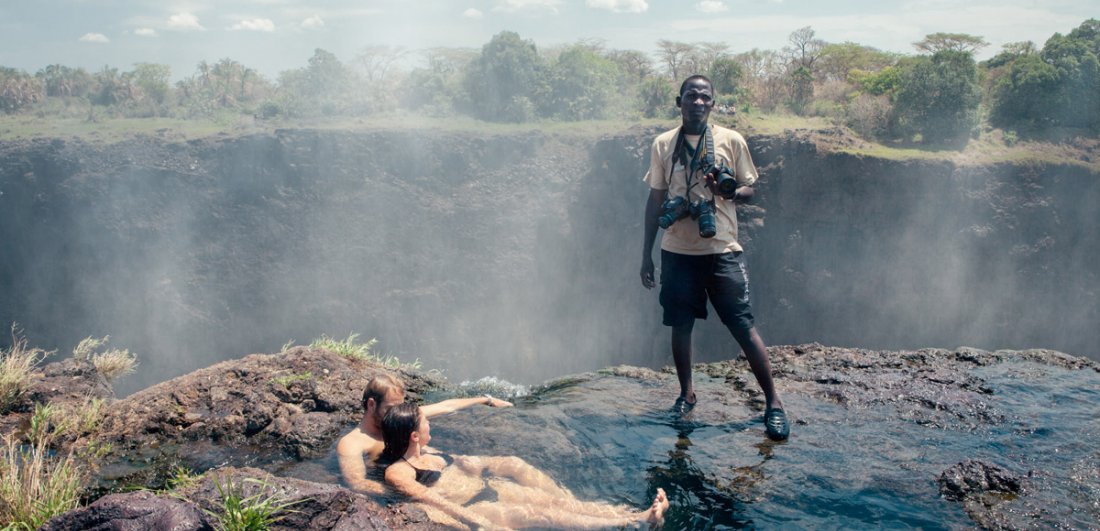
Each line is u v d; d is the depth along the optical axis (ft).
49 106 239.50
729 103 174.29
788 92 193.47
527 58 206.18
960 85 156.04
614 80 208.33
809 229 156.76
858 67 222.28
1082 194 150.00
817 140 153.99
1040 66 168.25
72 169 185.78
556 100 202.90
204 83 246.88
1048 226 150.41
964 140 157.69
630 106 200.85
